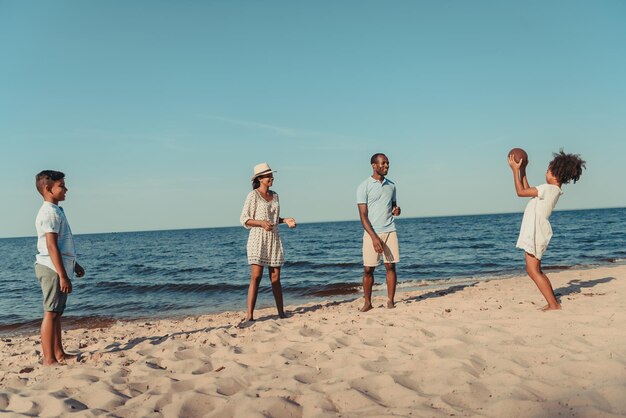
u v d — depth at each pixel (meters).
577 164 4.91
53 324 4.36
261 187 6.25
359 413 2.66
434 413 2.57
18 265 30.05
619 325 4.20
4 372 4.16
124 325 7.54
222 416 2.75
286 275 17.30
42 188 4.26
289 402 2.85
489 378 3.06
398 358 3.75
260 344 4.59
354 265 20.12
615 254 18.95
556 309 5.11
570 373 3.06
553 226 49.88
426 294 8.23
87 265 25.92
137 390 3.43
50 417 2.90
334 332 4.83
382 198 6.38
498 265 17.28
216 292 12.43
